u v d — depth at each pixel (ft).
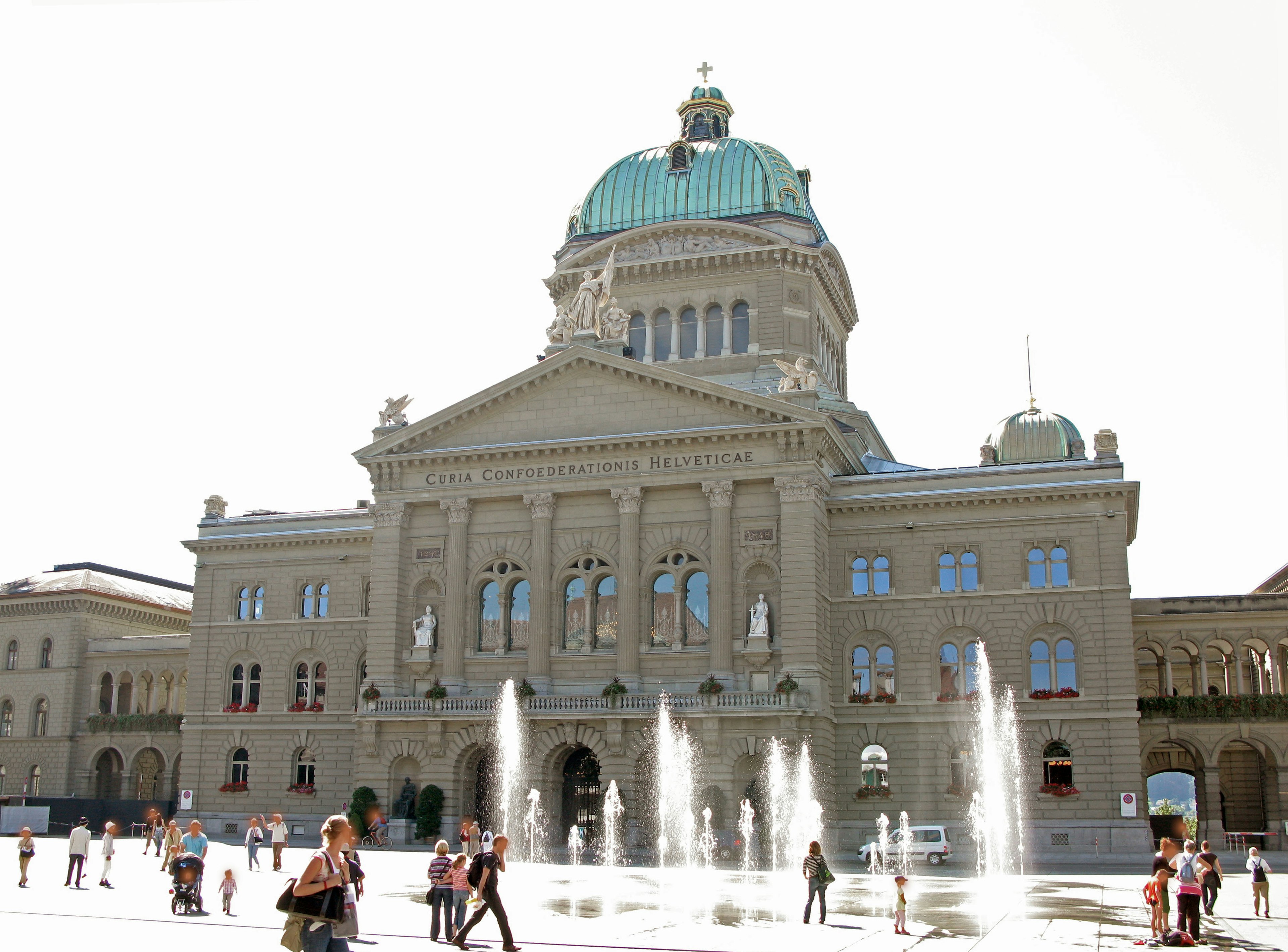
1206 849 124.67
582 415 234.58
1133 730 215.31
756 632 216.95
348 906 60.23
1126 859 210.59
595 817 225.35
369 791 227.61
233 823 260.62
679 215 287.69
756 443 223.10
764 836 205.05
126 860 187.62
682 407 228.84
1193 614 238.68
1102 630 220.02
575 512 233.14
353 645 262.47
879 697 226.79
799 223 282.56
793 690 209.26
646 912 120.57
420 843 222.28
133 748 307.99
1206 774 228.22
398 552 239.71
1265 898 124.67
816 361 279.08
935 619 227.40
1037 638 224.53
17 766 321.32
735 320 276.41
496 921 111.55
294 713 262.47
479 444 239.50
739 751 210.59
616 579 228.02
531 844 215.31
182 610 356.59
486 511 238.68
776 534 221.46
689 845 208.54
